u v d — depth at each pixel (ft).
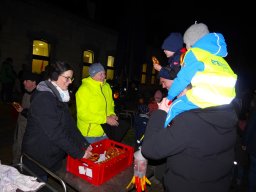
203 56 4.22
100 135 9.71
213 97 3.99
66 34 34.86
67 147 6.28
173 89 4.32
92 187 6.11
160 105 4.77
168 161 4.62
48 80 6.81
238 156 11.78
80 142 7.41
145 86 54.13
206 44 4.36
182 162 4.26
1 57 27.61
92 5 39.99
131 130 20.66
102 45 41.86
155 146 4.29
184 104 4.20
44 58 32.63
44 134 6.57
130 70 28.17
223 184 4.37
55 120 6.29
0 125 18.90
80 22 36.70
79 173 6.60
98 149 8.11
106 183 6.33
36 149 6.59
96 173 6.13
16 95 27.89
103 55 42.42
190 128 4.02
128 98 27.63
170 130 4.14
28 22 29.76
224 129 4.08
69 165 6.88
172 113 4.34
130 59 28.09
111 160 6.55
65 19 34.37
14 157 9.80
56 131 6.24
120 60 28.25
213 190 4.26
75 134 7.34
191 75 4.10
